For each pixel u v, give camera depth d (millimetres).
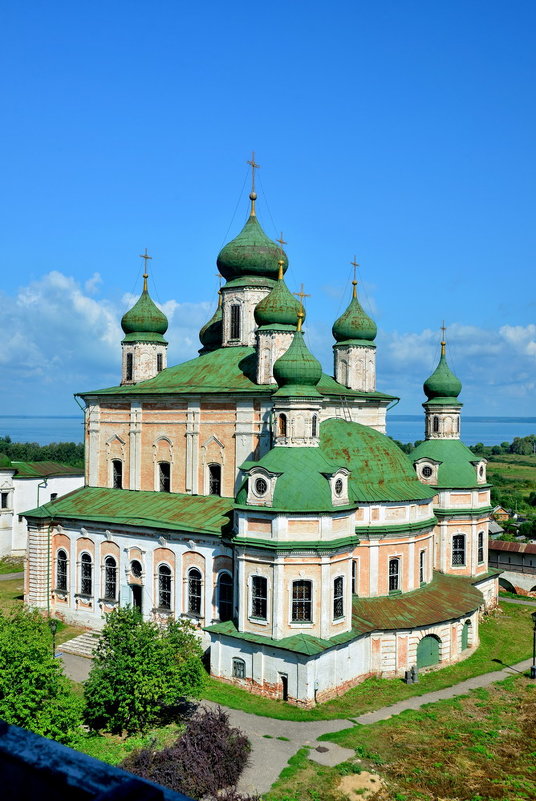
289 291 62969
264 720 43906
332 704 47031
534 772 37406
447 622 55281
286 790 34969
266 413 59656
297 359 51875
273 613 47969
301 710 45719
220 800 31656
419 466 71438
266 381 61688
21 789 4676
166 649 43125
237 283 71688
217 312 81938
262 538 48906
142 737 40906
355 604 55031
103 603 62844
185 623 47500
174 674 42281
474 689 50250
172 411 66250
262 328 62000
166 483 67062
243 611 49594
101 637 59625
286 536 48219
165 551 59188
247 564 49438
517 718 44750
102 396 71000
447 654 55344
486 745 40625
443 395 75562
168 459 66500
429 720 44188
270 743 40344
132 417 69000
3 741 5156
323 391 63781
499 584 87938
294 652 46281
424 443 76188
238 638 49188
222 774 34969
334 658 48500
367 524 56281
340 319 74500
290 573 48031
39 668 36625
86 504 67875
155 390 67188
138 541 60875
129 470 69188
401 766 37750
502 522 141875
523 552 86500
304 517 48375
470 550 71438
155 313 75562
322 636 47938
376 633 52562
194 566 57219
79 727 41625
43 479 104250
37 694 36219
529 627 68250
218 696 47750
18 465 105688
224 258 72500
